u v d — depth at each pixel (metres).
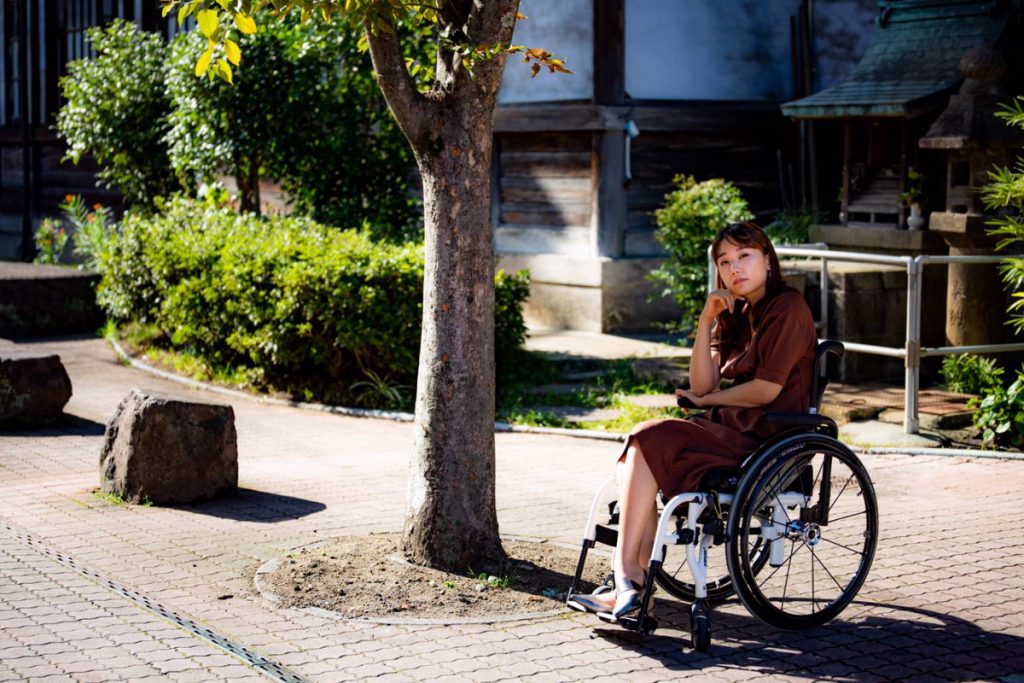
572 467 8.83
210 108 14.15
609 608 5.24
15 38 23.08
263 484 8.24
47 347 14.64
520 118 15.20
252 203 15.09
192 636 5.24
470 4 6.13
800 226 13.64
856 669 4.96
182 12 5.41
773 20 15.63
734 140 15.41
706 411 5.74
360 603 5.68
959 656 5.11
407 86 5.90
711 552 6.64
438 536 6.13
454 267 6.04
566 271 14.93
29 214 22.69
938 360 11.56
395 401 11.15
